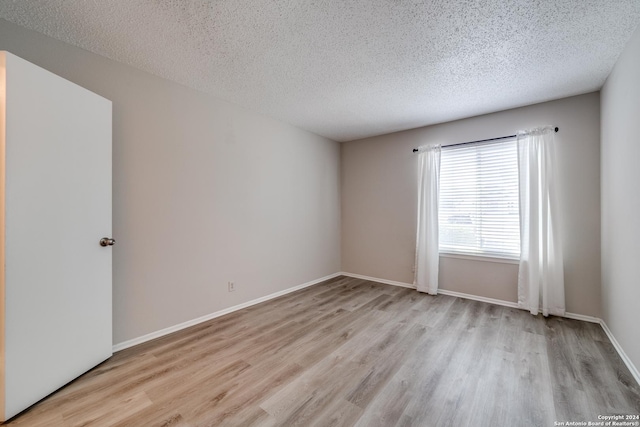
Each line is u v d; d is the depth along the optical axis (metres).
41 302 1.58
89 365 1.87
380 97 2.89
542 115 3.00
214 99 2.88
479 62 2.21
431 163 3.71
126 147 2.23
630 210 1.93
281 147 3.68
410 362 2.01
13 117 1.45
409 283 4.06
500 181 3.28
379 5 1.60
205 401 1.59
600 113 2.67
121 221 2.20
